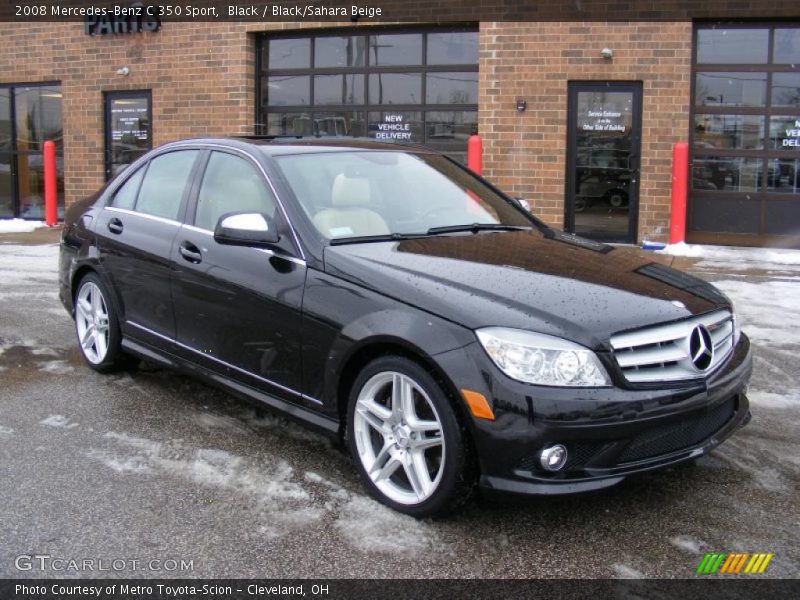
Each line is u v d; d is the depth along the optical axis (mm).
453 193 4742
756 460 4113
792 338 6582
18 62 14625
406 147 5090
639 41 11359
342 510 3508
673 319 3375
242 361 4172
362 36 12727
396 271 3572
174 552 3152
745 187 11633
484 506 3559
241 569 3041
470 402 3125
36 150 14961
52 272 9523
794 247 11562
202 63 13328
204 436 4352
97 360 5383
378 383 3514
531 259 3846
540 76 11719
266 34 13172
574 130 11773
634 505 3598
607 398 3098
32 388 5148
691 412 3281
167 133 13719
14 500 3561
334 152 4613
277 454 4113
